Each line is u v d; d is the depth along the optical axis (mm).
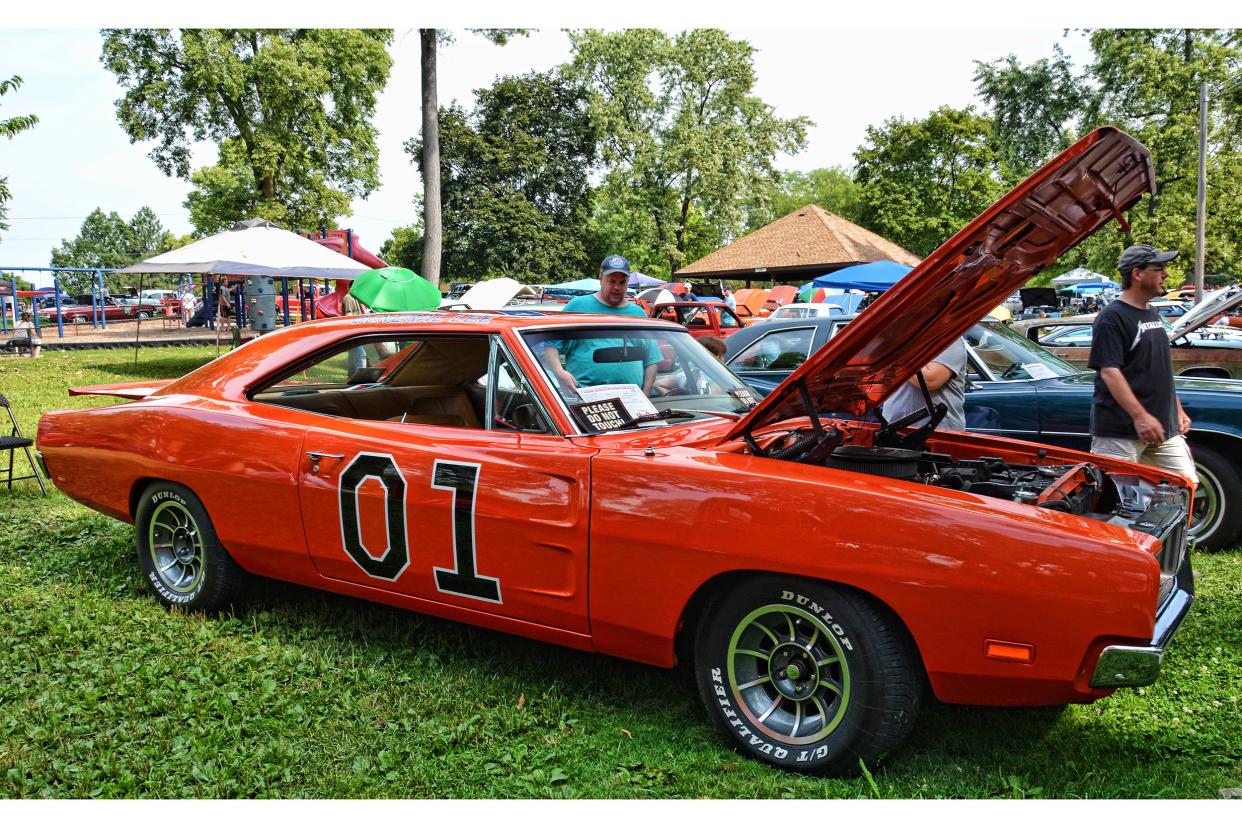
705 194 48719
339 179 35625
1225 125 34250
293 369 4094
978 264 2977
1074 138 38094
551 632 3234
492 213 50469
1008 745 3053
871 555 2621
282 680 3523
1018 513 2592
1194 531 5355
